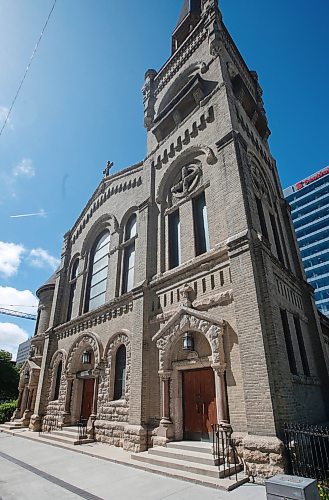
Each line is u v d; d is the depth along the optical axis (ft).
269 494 13.50
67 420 49.52
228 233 33.04
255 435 23.48
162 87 61.16
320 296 276.21
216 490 20.86
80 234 70.23
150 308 40.60
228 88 43.80
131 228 54.29
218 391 27.71
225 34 53.88
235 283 29.53
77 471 27.30
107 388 43.37
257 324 26.37
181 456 27.04
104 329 48.57
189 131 45.91
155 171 51.08
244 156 37.32
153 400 35.27
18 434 53.47
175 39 72.43
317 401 33.32
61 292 68.69
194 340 33.06
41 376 61.26
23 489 22.25
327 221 289.94
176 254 42.75
